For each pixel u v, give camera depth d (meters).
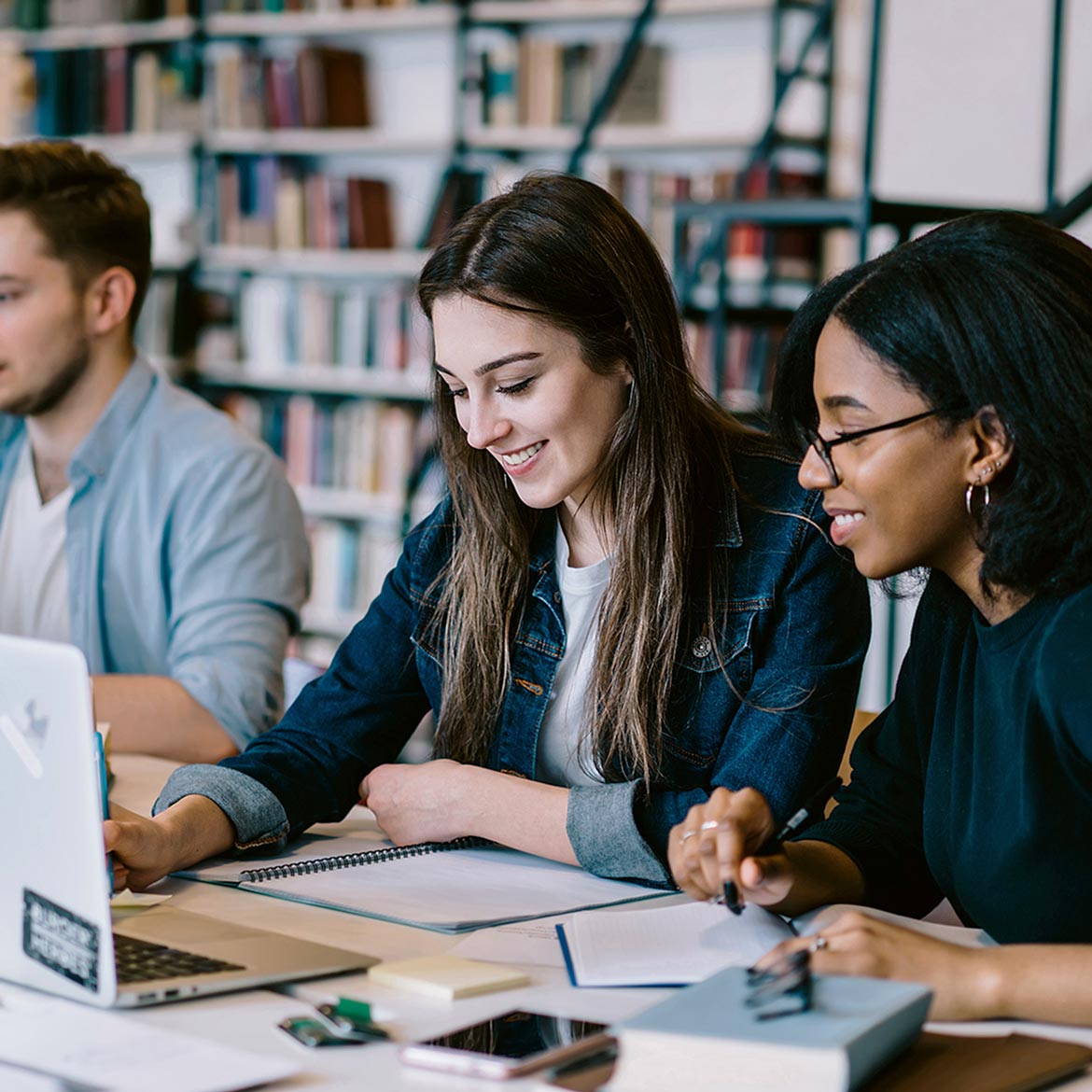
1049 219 3.18
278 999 1.07
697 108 4.51
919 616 1.41
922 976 1.04
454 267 1.44
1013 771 1.20
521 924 1.28
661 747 1.54
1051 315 1.12
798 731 1.48
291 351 4.93
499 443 1.48
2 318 2.23
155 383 2.38
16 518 2.41
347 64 4.97
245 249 5.04
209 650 2.20
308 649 4.90
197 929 1.21
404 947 1.21
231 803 1.50
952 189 4.22
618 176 4.35
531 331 1.43
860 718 1.84
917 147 4.26
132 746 2.09
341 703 1.68
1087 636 1.12
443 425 1.60
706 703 1.55
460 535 1.66
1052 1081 0.94
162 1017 1.03
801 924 1.27
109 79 5.26
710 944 1.19
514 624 1.63
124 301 2.32
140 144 5.20
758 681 1.52
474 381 1.46
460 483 1.61
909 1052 0.96
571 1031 0.99
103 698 2.08
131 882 1.38
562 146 4.50
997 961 1.05
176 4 5.12
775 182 4.16
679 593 1.52
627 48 4.12
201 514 2.26
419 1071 0.93
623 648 1.53
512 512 1.61
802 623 1.51
